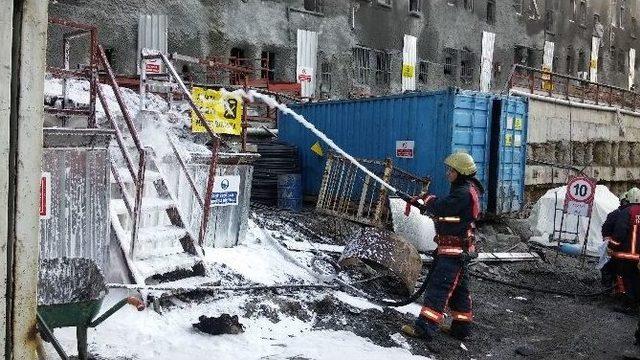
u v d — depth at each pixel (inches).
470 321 229.0
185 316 199.5
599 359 224.4
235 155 283.0
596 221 453.4
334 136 519.5
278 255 292.0
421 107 440.5
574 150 731.4
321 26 947.3
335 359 180.4
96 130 202.1
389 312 242.5
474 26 1221.1
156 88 377.7
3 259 96.7
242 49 859.4
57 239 196.5
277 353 181.9
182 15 776.9
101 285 137.9
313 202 530.0
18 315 100.0
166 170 261.9
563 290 339.3
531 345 234.7
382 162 391.9
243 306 214.5
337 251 327.0
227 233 286.0
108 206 209.2
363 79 1023.6
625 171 832.3
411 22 1091.3
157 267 211.9
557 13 1439.5
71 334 172.6
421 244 354.9
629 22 1707.7
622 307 304.5
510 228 471.8
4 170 95.8
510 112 474.6
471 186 218.1
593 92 836.6
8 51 94.4
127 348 170.1
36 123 99.8
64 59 263.9
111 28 712.4
